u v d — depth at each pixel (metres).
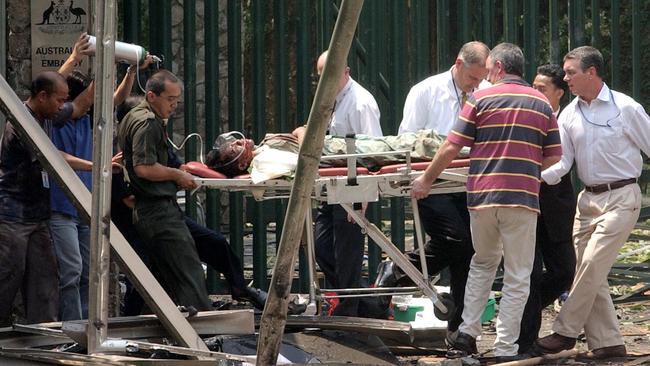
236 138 27.77
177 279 27.56
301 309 27.94
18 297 29.66
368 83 34.50
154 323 23.56
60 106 27.39
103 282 20.97
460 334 27.05
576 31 35.97
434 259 28.66
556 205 27.67
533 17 35.53
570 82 27.70
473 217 26.47
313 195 26.33
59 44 29.83
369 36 34.44
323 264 30.64
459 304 28.86
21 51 29.84
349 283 29.78
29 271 27.11
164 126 27.52
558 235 27.88
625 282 37.28
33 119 22.30
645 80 59.88
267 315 19.86
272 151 26.11
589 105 27.81
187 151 33.56
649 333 32.03
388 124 34.75
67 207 27.73
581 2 35.88
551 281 28.47
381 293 27.64
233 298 29.61
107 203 20.75
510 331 26.78
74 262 27.97
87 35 28.81
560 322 28.16
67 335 21.92
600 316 28.44
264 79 33.88
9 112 22.06
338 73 18.69
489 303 32.16
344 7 18.33
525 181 25.98
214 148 26.89
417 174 26.08
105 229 20.80
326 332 24.84
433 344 28.38
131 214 28.98
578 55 27.59
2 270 26.58
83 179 28.33
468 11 35.12
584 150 27.72
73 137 28.30
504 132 26.00
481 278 27.08
